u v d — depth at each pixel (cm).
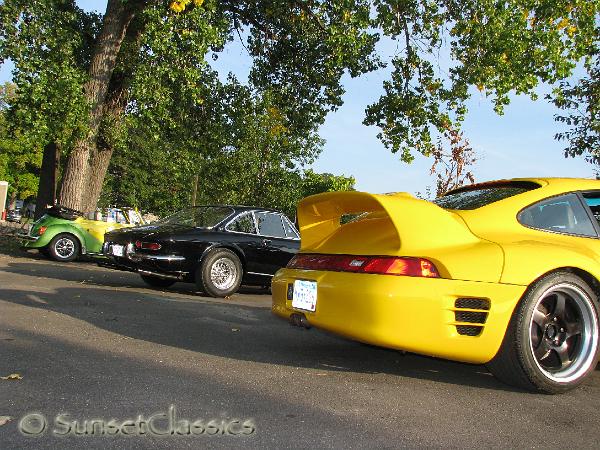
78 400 279
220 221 780
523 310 327
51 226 1166
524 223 369
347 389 324
